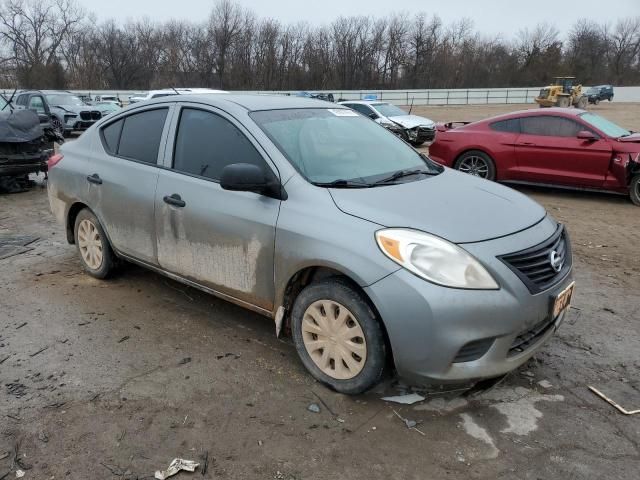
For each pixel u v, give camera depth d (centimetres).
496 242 288
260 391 320
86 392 320
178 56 6244
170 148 400
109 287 479
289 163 334
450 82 6719
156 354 364
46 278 505
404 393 317
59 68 5719
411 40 6538
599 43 7544
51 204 519
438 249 277
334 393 317
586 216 776
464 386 320
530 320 286
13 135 909
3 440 279
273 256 326
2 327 405
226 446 274
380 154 390
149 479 252
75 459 265
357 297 293
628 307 441
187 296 459
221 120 373
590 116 911
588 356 361
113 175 436
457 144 991
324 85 6225
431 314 270
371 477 253
